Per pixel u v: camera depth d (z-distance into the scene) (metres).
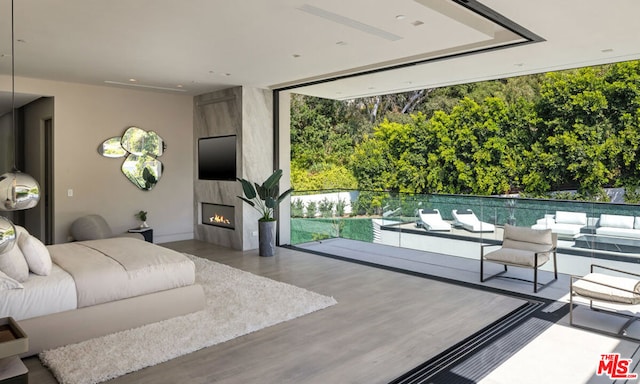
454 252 6.89
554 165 11.35
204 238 8.20
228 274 5.63
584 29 4.13
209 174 8.02
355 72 6.19
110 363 3.12
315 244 8.02
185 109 8.27
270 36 4.30
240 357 3.31
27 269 3.41
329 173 15.48
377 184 14.81
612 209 5.54
